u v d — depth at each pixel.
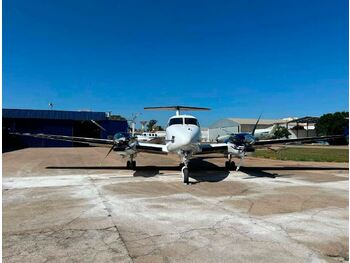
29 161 20.09
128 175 13.23
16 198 8.43
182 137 11.23
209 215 6.65
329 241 5.11
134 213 6.81
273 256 4.51
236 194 9.00
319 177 12.62
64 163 18.75
